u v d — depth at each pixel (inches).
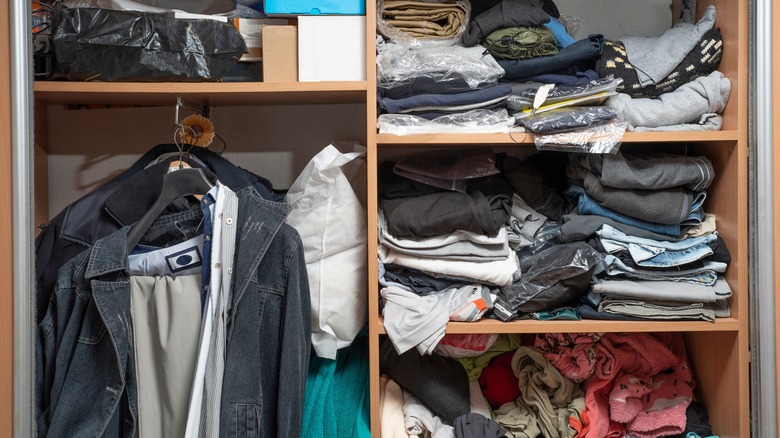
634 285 45.7
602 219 47.2
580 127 44.4
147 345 41.3
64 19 42.1
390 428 46.9
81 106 58.8
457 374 50.9
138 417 40.2
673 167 46.0
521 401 51.9
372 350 45.2
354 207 46.9
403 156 59.2
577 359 48.9
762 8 42.1
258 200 41.9
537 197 50.9
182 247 42.1
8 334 39.3
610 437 49.7
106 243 39.6
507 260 47.3
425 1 47.5
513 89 47.8
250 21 48.2
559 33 49.8
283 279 42.3
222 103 57.4
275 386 42.3
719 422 48.7
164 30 43.3
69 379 38.8
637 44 49.6
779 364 42.4
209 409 39.2
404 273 48.6
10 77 39.4
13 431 39.0
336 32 45.6
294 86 44.9
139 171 47.4
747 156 44.4
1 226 39.3
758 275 42.6
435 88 46.5
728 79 45.6
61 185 58.9
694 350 53.6
